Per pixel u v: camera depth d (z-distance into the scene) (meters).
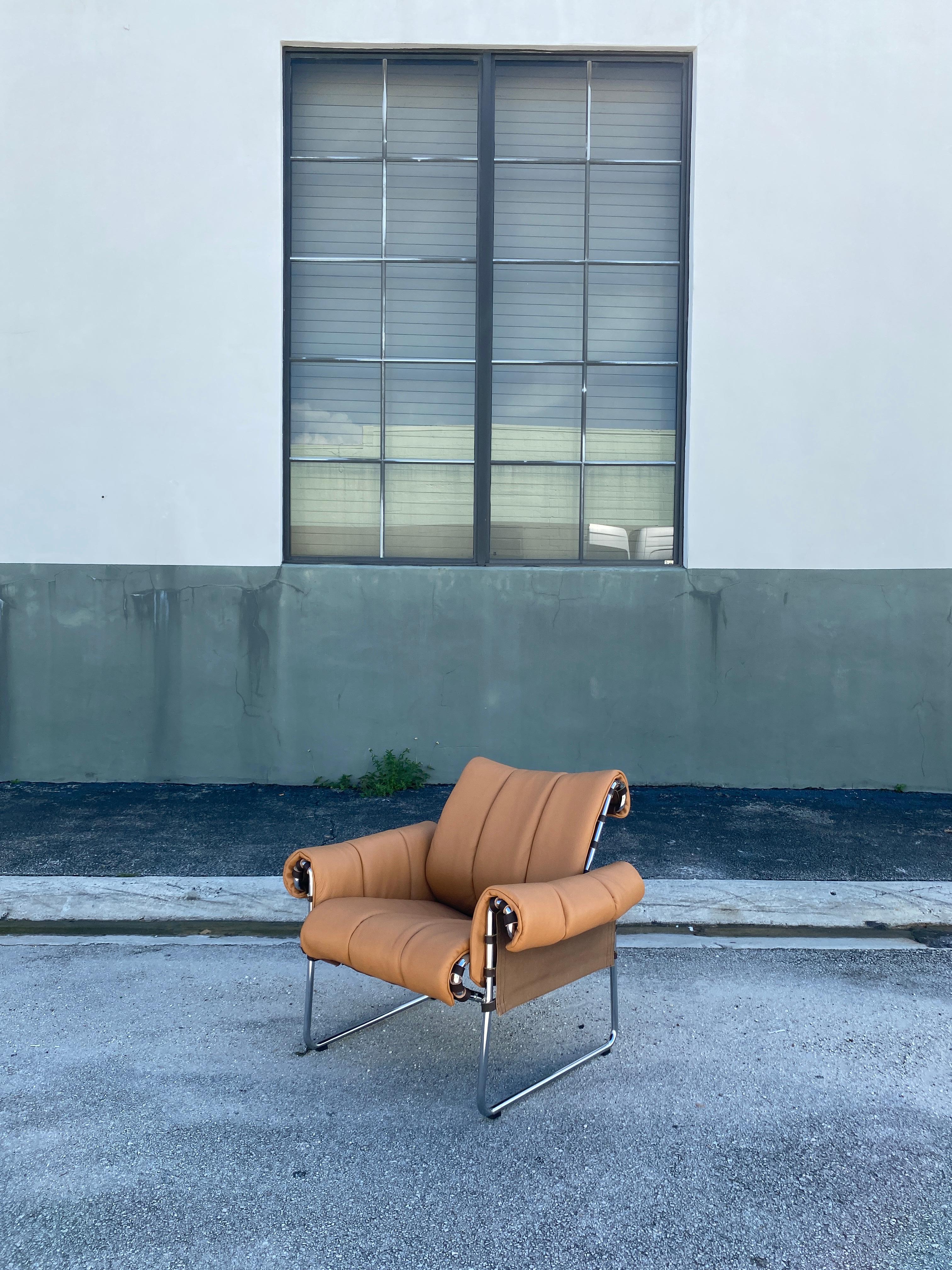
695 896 4.27
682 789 6.21
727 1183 2.34
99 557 6.11
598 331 6.35
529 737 6.21
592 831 3.07
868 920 4.17
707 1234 2.15
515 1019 3.29
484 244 6.24
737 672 6.21
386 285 6.32
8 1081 2.80
